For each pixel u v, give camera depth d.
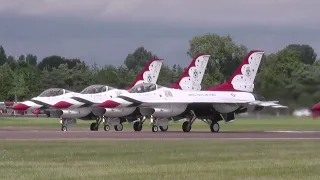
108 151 115.81
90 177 78.88
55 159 101.25
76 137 162.50
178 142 141.62
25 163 95.19
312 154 110.00
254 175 80.69
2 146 128.00
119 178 77.94
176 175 80.56
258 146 129.38
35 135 172.62
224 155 108.00
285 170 85.44
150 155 107.94
